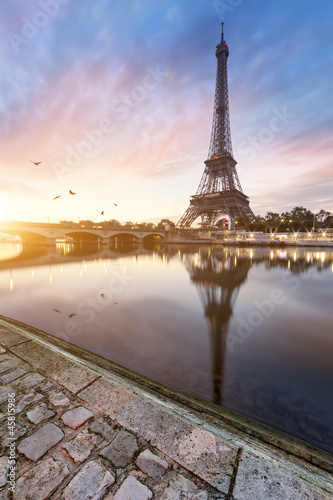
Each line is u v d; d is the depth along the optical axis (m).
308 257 43.06
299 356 8.19
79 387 3.26
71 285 19.53
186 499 1.82
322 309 13.80
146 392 3.27
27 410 2.81
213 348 8.75
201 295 16.92
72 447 2.33
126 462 2.17
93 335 9.74
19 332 5.17
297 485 1.96
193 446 2.33
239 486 1.93
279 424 5.01
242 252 55.22
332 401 5.81
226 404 5.68
